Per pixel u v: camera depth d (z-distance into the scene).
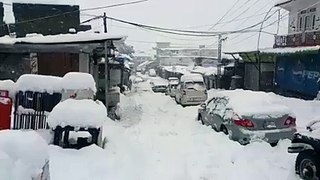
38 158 3.79
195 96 22.83
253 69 31.31
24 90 9.45
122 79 35.09
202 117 13.89
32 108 9.48
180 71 47.19
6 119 9.17
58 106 8.81
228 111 10.98
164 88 38.44
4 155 3.35
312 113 17.23
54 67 18.62
